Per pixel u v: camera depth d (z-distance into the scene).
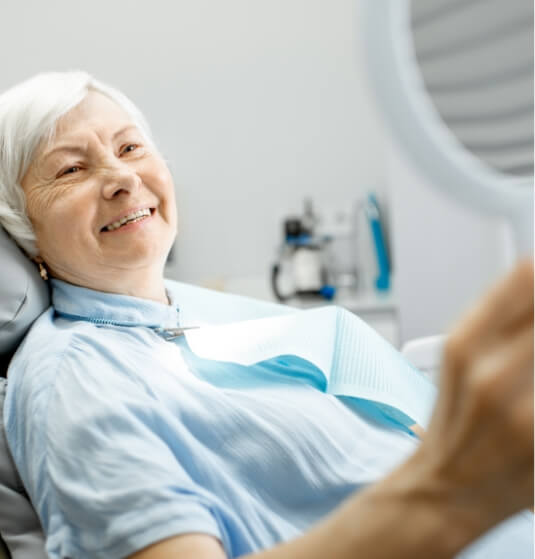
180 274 3.49
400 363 1.26
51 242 1.17
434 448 0.45
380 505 0.49
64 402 0.92
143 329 1.16
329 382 1.15
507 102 0.34
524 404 0.38
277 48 3.42
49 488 0.87
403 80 0.34
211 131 3.46
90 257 1.17
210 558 0.75
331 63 3.41
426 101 0.34
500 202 0.34
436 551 0.47
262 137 3.45
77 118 1.18
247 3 3.42
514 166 0.34
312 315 1.22
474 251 2.70
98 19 3.44
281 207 3.45
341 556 0.50
